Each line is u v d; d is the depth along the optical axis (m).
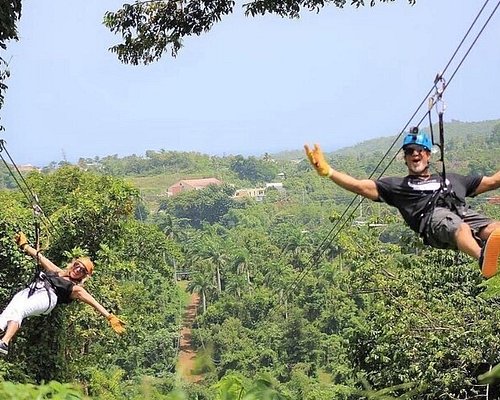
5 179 105.81
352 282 16.61
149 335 42.19
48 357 18.52
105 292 25.27
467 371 13.38
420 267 15.96
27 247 8.06
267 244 84.50
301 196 164.12
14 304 7.72
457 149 164.25
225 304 66.44
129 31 14.02
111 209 21.88
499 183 5.18
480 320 13.51
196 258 79.25
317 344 55.16
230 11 13.87
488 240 4.52
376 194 5.12
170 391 2.80
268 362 53.91
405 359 14.02
